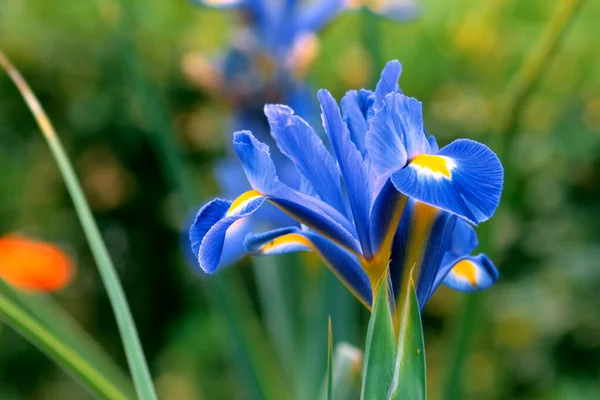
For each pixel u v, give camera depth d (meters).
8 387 1.62
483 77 1.66
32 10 1.75
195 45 1.74
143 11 1.70
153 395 0.57
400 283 0.56
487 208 0.53
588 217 1.49
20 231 1.72
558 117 1.54
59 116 1.75
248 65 1.07
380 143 0.54
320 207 0.57
